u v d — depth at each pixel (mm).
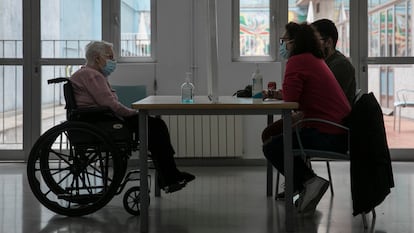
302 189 3014
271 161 2965
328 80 2916
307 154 2836
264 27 5410
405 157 5379
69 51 5402
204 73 5258
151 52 5414
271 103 2660
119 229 2814
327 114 2889
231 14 5305
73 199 3109
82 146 3033
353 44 5363
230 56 5270
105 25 5383
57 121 5387
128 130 3068
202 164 5262
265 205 3408
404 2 5348
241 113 2689
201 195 3750
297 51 2957
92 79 3143
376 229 2805
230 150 5180
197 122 5164
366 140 2680
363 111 2693
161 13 5270
